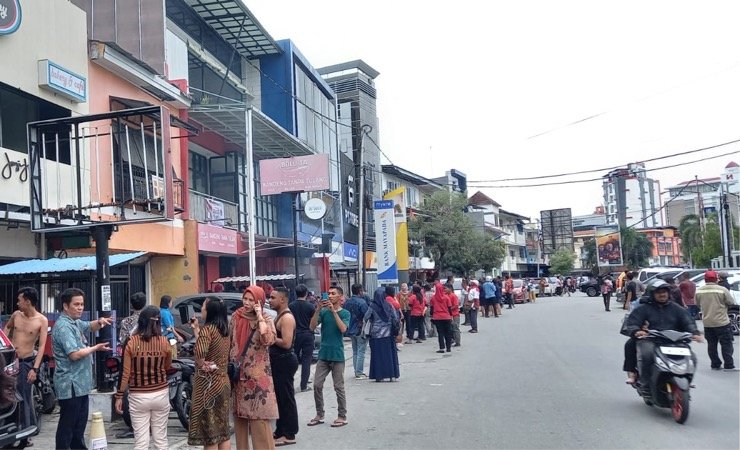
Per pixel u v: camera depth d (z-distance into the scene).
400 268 27.67
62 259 11.25
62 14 14.14
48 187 13.12
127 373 6.17
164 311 11.06
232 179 22.92
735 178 87.31
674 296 16.86
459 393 10.36
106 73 15.59
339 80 39.75
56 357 6.64
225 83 25.09
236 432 6.49
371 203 37.72
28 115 13.47
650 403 8.86
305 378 11.17
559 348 16.00
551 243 92.19
